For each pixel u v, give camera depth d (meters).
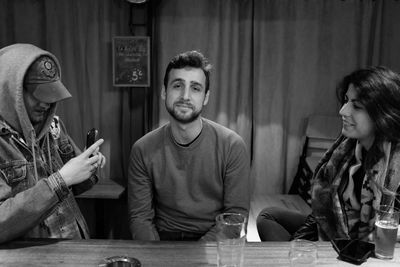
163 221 2.10
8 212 1.43
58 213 1.77
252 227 2.65
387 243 1.41
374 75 1.72
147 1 3.09
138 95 3.27
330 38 3.27
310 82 3.33
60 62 3.29
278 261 1.41
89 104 3.38
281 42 3.27
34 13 3.26
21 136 1.67
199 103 1.91
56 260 1.40
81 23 3.25
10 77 1.57
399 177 1.70
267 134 3.40
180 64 1.89
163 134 2.04
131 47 3.19
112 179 3.38
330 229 1.97
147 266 1.36
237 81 3.36
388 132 1.69
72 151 2.02
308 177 3.12
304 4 3.22
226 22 3.24
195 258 1.43
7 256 1.42
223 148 2.00
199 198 2.04
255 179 3.45
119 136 3.42
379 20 3.20
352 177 1.88
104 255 1.44
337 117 3.27
